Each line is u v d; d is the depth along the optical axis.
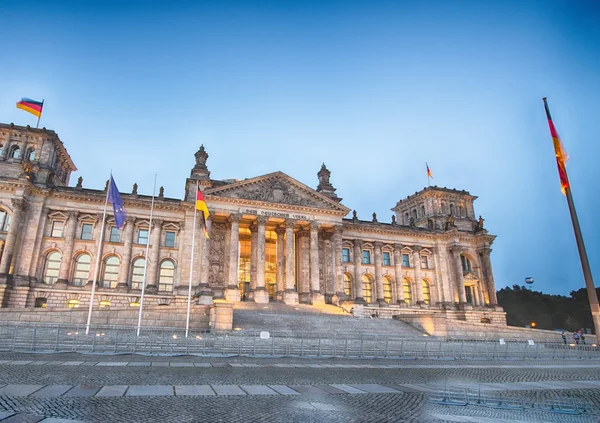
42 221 82.38
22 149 84.62
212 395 18.38
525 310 150.75
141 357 31.77
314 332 58.00
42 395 16.84
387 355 39.91
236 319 61.53
